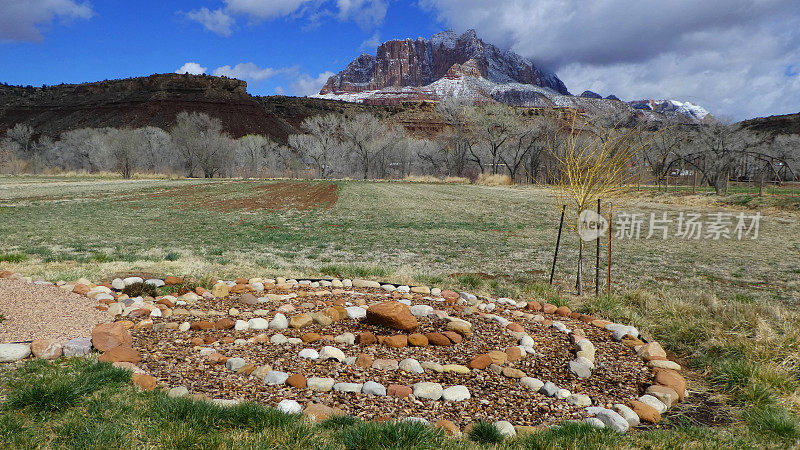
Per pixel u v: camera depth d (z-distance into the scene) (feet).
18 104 542.98
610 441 10.03
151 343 15.53
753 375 13.98
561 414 11.76
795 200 85.71
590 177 25.91
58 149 313.73
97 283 24.21
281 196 130.21
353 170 305.32
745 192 122.11
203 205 101.91
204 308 20.54
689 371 15.64
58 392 10.37
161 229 60.64
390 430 9.51
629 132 25.40
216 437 9.27
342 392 12.34
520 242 54.85
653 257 45.50
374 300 22.85
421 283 29.01
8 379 11.48
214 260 35.83
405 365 14.21
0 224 61.00
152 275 27.37
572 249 50.08
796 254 47.60
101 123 497.05
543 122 211.00
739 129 195.21
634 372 15.01
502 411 11.84
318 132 281.95
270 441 9.29
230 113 533.96
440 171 285.84
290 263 36.58
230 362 13.67
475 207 102.37
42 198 109.40
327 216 82.43
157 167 301.84
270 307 20.93
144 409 10.32
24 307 16.87
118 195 125.70
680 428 11.12
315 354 14.80
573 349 16.78
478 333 18.07
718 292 30.37
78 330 15.65
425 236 58.49
